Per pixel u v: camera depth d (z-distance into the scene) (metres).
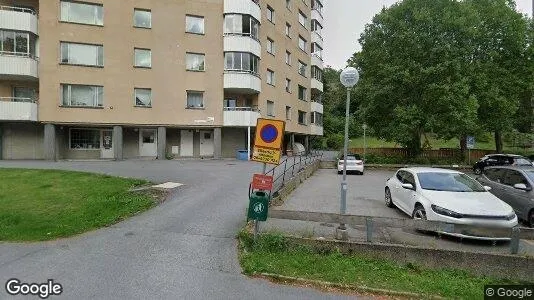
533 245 7.45
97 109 23.09
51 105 22.20
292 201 11.83
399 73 23.88
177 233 7.69
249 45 26.42
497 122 27.28
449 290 5.45
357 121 32.62
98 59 23.27
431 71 22.95
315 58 41.06
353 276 5.76
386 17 25.69
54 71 22.28
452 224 6.73
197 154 27.52
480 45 27.02
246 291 5.09
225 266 6.00
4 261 5.95
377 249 6.66
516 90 26.94
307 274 5.71
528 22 27.28
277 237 6.93
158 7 24.69
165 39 24.80
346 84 8.25
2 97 22.31
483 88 25.56
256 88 27.31
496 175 11.00
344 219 7.00
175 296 4.83
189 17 25.72
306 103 38.84
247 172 17.31
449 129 23.12
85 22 23.08
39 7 22.16
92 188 11.76
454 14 23.97
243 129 28.42
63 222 8.15
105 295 4.77
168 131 26.70
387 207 11.27
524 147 38.03
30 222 8.11
